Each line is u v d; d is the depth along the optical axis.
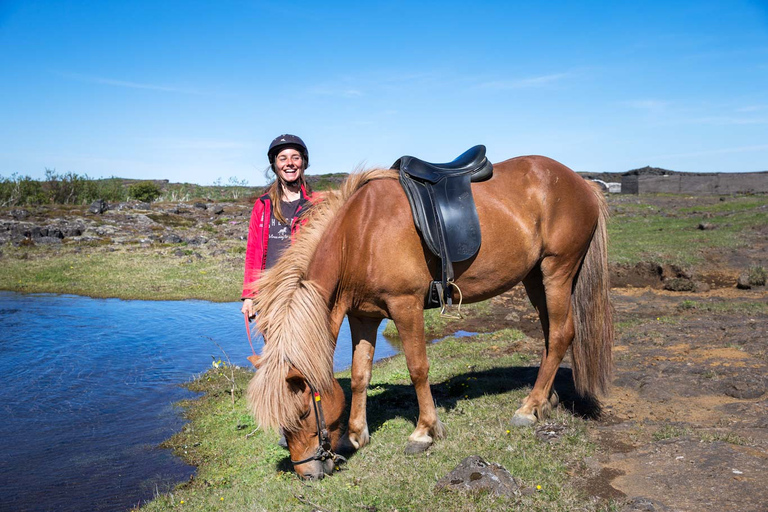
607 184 37.12
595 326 4.16
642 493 2.93
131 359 8.25
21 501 4.19
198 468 4.62
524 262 3.91
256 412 3.00
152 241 21.84
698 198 30.00
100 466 4.78
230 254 19.27
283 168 3.87
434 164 3.85
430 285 3.63
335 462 3.62
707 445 3.36
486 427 4.02
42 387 6.99
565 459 3.42
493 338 7.86
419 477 3.29
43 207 29.61
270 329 3.17
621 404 4.44
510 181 3.94
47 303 12.66
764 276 10.38
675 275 11.89
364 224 3.50
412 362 3.69
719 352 5.58
